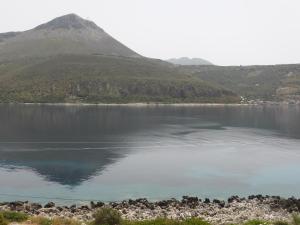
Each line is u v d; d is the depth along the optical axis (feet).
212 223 119.55
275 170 248.73
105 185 203.31
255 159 287.07
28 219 108.27
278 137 405.59
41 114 625.00
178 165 261.44
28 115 603.26
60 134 403.95
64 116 600.39
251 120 585.63
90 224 104.17
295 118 627.87
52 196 181.06
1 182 207.51
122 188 197.57
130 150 319.47
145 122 535.19
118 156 292.61
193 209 148.77
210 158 289.53
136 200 164.35
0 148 317.63
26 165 253.85
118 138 382.83
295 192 195.21
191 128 474.49
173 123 527.40
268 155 304.71
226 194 189.57
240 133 433.89
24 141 354.74
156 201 173.06
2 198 177.06
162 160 279.28
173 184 207.92
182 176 228.02
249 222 114.52
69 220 105.81
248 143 364.17
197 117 625.00
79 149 319.06
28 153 297.53
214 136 406.82
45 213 140.77
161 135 409.08
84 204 167.22
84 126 478.59
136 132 429.79
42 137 380.58
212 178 224.53
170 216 135.44
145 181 213.66
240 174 235.61
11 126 465.06
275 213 141.49
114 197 180.55
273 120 590.14
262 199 168.04
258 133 435.12
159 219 105.19
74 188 196.34
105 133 417.49
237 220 126.82
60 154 296.30
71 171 237.45
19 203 156.56
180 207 151.84
